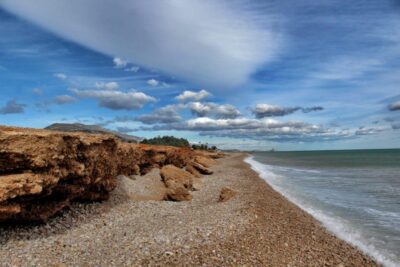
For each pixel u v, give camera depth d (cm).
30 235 1185
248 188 3103
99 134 1875
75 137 1466
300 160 10456
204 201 2352
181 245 1238
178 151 4747
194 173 4188
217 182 3578
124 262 1048
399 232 1591
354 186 3338
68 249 1121
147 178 3038
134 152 3116
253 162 9025
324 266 1150
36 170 1174
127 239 1272
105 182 1870
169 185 2594
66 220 1427
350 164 7350
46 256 1041
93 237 1272
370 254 1291
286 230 1574
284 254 1240
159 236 1328
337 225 1717
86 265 1002
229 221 1644
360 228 1662
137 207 1870
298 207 2203
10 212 1056
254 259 1159
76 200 1678
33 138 1156
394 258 1252
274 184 3525
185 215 1755
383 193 2836
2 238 1105
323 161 9269
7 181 1037
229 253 1197
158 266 1036
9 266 942
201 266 1059
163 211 1830
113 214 1662
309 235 1518
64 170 1372
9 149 1067
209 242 1298
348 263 1190
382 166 6450
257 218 1761
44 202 1340
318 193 2861
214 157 11750
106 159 1889
